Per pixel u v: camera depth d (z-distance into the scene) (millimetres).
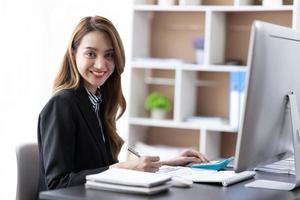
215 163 2553
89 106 2443
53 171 2246
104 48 2428
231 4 4102
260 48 1963
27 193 2494
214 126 3889
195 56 4195
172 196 1928
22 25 4176
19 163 2486
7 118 4125
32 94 4223
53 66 4289
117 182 1959
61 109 2332
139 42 4164
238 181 2270
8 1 4113
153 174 2080
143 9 4023
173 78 4266
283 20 3945
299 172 2176
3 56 4109
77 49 2451
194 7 3904
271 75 2047
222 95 4145
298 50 2227
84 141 2393
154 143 4336
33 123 4211
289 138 2293
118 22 4250
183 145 4270
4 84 4117
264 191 2105
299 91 2275
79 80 2455
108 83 2678
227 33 4117
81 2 4293
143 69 4238
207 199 1913
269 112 2088
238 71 3807
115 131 2723
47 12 4281
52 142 2275
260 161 2143
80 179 2199
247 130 2006
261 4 3973
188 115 4113
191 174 2312
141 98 4250
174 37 4254
